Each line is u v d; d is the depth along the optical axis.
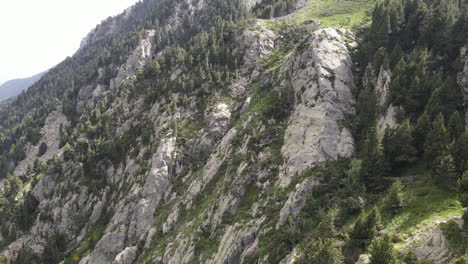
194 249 54.38
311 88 59.88
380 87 52.81
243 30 114.69
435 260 24.08
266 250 39.84
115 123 122.00
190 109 95.50
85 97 176.62
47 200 103.06
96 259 75.31
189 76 108.12
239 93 92.88
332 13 109.62
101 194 93.75
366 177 39.81
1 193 128.75
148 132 96.88
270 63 94.81
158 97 110.50
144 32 188.38
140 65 164.25
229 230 50.22
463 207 28.30
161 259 60.53
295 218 41.56
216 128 83.44
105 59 185.12
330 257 27.31
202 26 178.75
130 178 88.69
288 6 134.75
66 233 91.19
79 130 141.50
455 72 47.97
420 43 55.28
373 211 30.12
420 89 44.91
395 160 39.66
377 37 60.44
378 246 25.00
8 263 92.50
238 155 64.81
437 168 33.94
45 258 85.62
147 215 76.75
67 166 110.56
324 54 63.69
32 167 146.50
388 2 69.50
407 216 30.88
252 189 55.00
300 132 54.97
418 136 39.81
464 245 23.50
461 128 36.91
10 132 189.25
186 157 83.56
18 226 102.00
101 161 102.81
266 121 66.56
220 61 109.19
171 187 78.94
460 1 66.69
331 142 49.84
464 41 48.66
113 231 78.31
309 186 44.06
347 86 58.50
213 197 62.38
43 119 182.88
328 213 34.97
